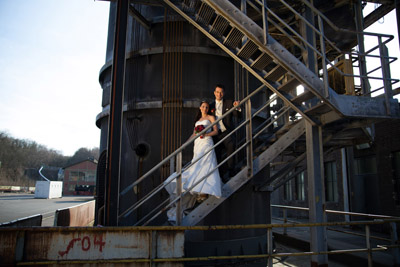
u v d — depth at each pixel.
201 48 7.09
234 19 4.18
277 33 7.76
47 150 137.50
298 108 5.02
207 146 5.11
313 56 5.92
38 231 3.57
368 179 11.14
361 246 7.21
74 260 3.59
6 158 104.94
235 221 6.44
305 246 7.68
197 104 6.88
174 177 4.88
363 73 6.09
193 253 5.84
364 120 5.06
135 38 7.53
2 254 3.43
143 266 3.71
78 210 9.93
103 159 8.16
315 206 4.96
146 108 6.99
